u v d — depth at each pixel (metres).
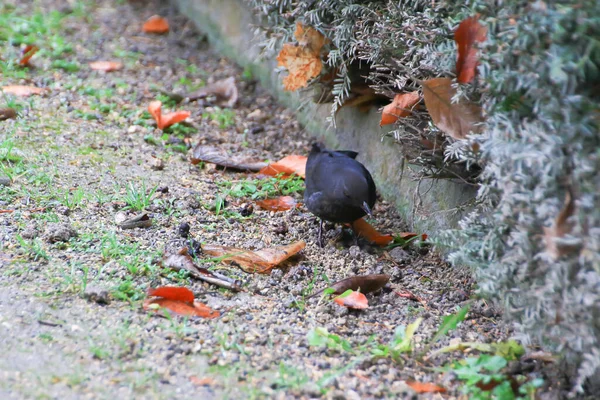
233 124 14.81
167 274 9.38
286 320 8.68
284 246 10.29
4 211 10.51
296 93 14.98
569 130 6.53
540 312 7.21
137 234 10.38
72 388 7.07
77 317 8.26
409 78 9.81
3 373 7.20
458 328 8.85
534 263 7.04
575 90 6.70
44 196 11.08
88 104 14.62
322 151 11.49
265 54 13.75
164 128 14.04
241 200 12.01
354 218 10.70
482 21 7.25
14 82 14.95
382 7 10.99
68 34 18.02
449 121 8.20
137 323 8.25
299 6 11.88
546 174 6.58
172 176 12.49
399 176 11.88
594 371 6.70
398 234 11.12
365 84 12.15
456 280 10.08
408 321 8.96
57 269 9.23
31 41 16.89
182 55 17.67
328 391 7.29
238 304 8.98
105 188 11.63
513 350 7.95
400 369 7.83
